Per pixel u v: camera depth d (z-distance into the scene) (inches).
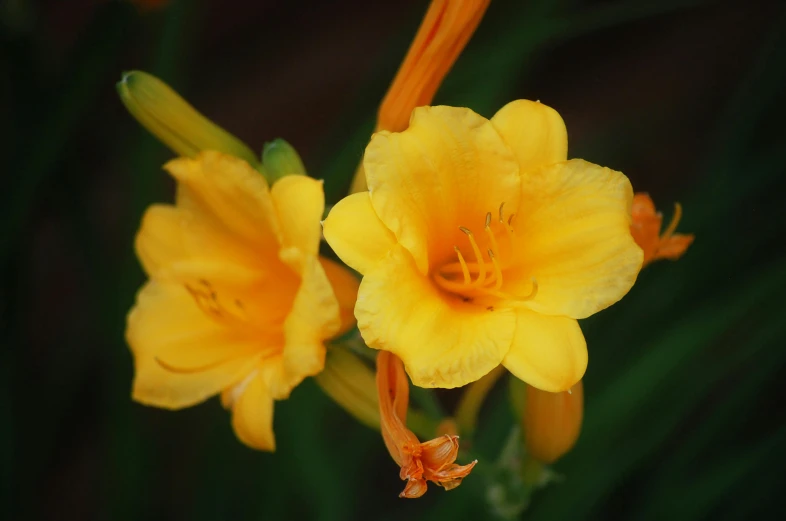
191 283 15.3
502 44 19.3
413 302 13.5
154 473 20.2
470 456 15.6
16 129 19.7
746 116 19.6
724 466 18.5
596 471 18.6
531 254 14.0
